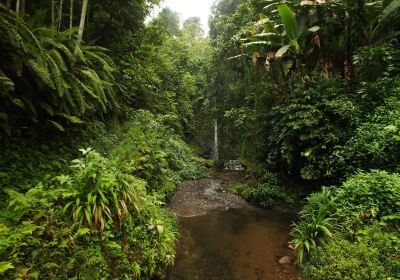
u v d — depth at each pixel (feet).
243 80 40.81
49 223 9.98
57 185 12.46
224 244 18.45
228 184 36.01
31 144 14.51
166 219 17.93
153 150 26.27
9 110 13.78
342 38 26.61
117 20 29.07
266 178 29.58
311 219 16.88
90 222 10.48
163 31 36.32
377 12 23.24
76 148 17.29
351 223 14.42
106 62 20.54
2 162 12.14
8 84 10.83
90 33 27.53
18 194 10.08
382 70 22.41
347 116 21.24
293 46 27.27
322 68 27.37
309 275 13.26
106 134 22.59
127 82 31.22
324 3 24.09
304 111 24.35
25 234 9.09
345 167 20.03
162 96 46.91
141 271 11.68
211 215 24.85
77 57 17.08
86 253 9.75
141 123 30.50
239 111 36.37
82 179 11.80
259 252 17.16
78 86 16.28
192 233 20.39
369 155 18.61
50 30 15.01
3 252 8.37
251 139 35.32
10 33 11.27
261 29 33.04
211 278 14.01
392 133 17.22
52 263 8.79
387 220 13.55
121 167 15.28
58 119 16.94
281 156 28.53
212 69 48.80
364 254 12.18
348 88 23.90
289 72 29.63
